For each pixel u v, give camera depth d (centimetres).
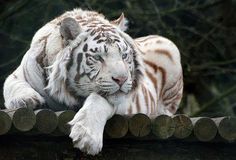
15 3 1875
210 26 2086
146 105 1129
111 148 923
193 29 1936
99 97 884
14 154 890
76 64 920
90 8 1698
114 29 944
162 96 1211
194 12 1991
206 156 962
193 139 942
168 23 2047
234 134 938
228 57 2127
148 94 1145
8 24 1877
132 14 1841
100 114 865
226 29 2033
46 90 980
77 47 927
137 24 1898
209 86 2152
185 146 953
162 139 938
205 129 933
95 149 838
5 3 1902
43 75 982
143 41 1213
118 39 927
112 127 901
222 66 2141
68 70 928
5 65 1750
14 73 1031
